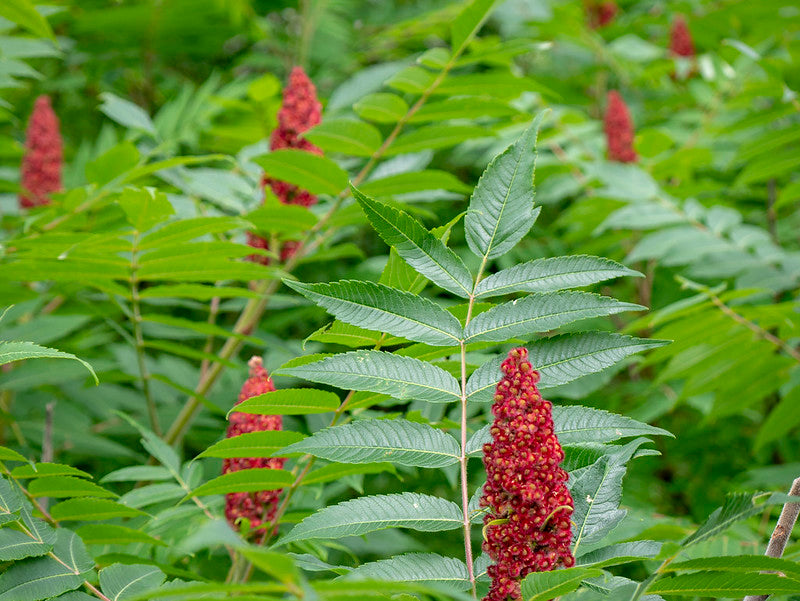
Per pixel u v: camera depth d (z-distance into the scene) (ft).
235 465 10.44
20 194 18.67
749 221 23.38
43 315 16.52
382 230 6.86
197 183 15.17
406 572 6.30
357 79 16.20
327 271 22.65
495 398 6.35
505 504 6.30
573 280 6.84
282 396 7.25
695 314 14.07
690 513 19.58
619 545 6.66
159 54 25.53
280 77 28.94
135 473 11.03
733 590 5.93
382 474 19.08
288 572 3.81
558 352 6.65
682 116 23.32
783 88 15.66
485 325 6.74
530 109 21.06
